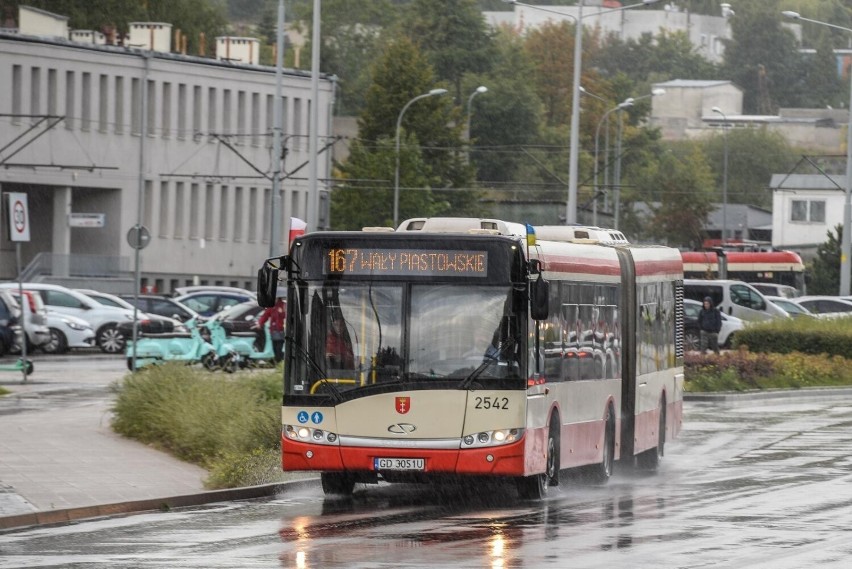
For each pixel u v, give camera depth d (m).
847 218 156.12
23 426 56.22
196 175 166.88
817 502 43.44
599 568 30.55
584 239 51.50
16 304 106.94
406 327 41.94
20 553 32.28
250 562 31.05
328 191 167.12
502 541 34.66
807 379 103.69
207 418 50.28
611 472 51.03
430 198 173.50
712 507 42.19
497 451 41.47
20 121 171.12
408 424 41.62
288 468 42.19
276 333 92.50
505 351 41.78
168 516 39.38
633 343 53.50
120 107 183.62
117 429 54.47
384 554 32.34
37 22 183.62
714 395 92.88
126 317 116.12
